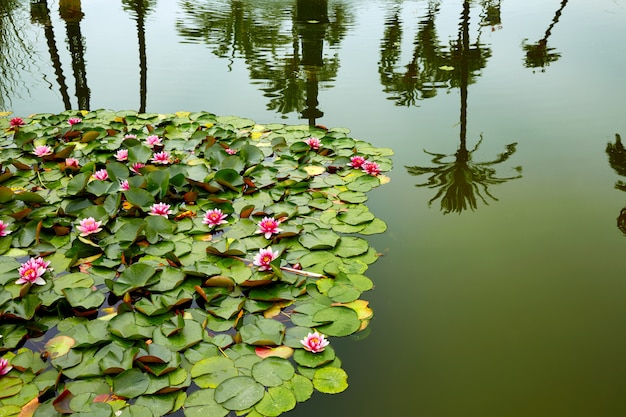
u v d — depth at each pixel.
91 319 2.64
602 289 2.84
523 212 3.56
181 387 2.21
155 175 3.71
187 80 6.18
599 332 2.55
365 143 4.59
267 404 2.15
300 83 6.11
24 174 4.06
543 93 5.59
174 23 8.66
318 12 9.19
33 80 6.19
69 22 8.61
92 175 3.96
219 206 3.59
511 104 5.35
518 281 2.91
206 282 2.82
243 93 5.80
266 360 2.37
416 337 2.54
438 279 2.93
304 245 3.19
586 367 2.36
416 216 3.55
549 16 8.66
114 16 9.03
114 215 3.42
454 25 8.31
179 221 3.45
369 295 2.81
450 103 5.46
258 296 2.78
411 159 4.33
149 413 2.10
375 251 3.18
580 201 3.67
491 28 8.06
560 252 3.14
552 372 2.33
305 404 2.17
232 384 2.24
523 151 4.39
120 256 3.07
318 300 2.77
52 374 2.29
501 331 2.57
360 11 9.41
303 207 3.62
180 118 5.05
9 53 7.07
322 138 4.57
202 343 2.46
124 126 4.79
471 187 3.89
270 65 6.72
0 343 2.46
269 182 3.88
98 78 6.25
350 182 3.98
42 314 2.66
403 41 7.61
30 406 2.13
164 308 2.62
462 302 2.76
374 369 2.36
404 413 2.14
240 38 7.87
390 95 5.74
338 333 2.55
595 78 5.98
